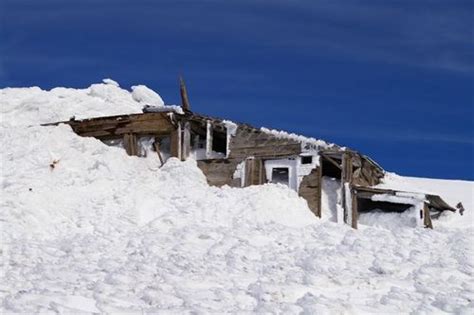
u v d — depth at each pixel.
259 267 18.02
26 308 12.40
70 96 44.22
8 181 27.48
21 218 24.55
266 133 31.08
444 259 18.47
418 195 29.56
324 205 30.05
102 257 19.47
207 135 32.22
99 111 42.62
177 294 14.54
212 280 16.38
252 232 22.20
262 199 27.12
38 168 29.36
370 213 30.41
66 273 16.66
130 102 45.38
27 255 19.72
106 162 29.94
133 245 21.30
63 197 26.81
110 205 26.61
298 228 23.42
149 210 26.66
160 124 32.50
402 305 14.33
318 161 29.92
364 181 32.44
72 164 29.98
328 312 13.34
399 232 22.53
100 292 14.47
